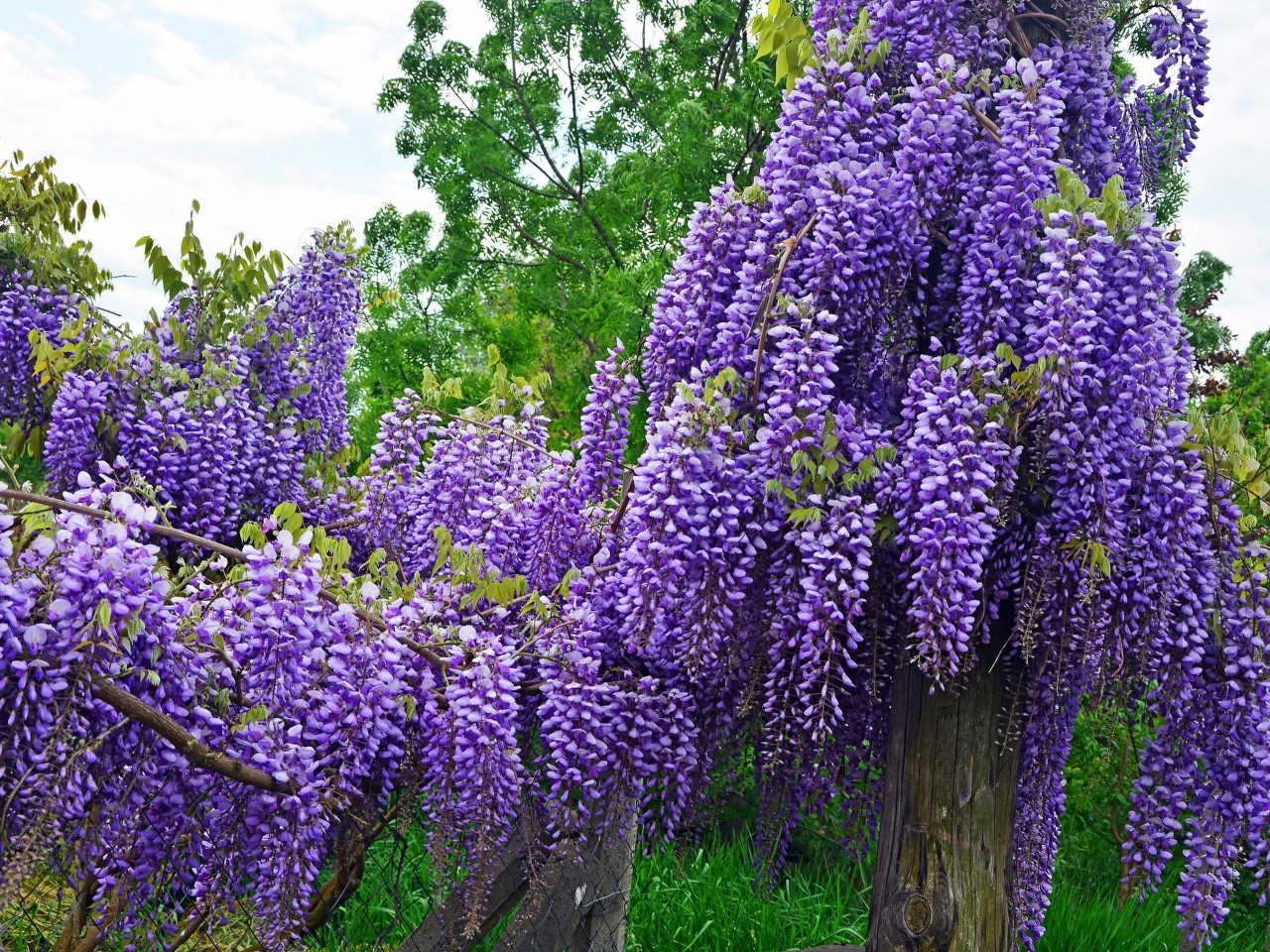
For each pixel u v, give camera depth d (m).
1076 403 2.41
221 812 2.15
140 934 2.16
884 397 2.68
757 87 12.70
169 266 4.78
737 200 2.84
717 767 3.03
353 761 2.35
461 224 19.09
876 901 2.83
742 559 2.44
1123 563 2.52
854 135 2.79
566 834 2.72
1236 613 2.65
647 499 2.41
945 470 2.28
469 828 2.46
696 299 2.84
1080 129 2.91
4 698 1.83
